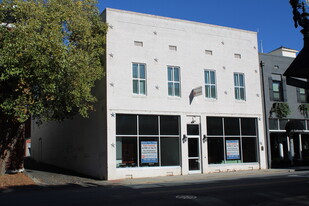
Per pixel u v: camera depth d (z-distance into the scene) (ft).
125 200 34.96
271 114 81.15
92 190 46.68
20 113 49.44
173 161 67.77
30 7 49.93
